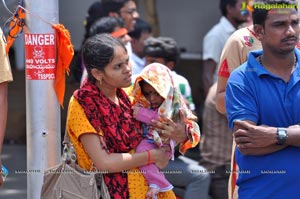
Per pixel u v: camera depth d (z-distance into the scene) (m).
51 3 7.28
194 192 9.09
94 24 9.80
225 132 9.70
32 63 7.30
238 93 6.48
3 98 7.22
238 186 6.83
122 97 6.64
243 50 7.62
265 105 6.42
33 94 7.34
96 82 6.50
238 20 12.25
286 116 6.42
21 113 15.84
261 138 6.27
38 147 7.38
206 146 9.84
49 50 7.28
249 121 6.36
